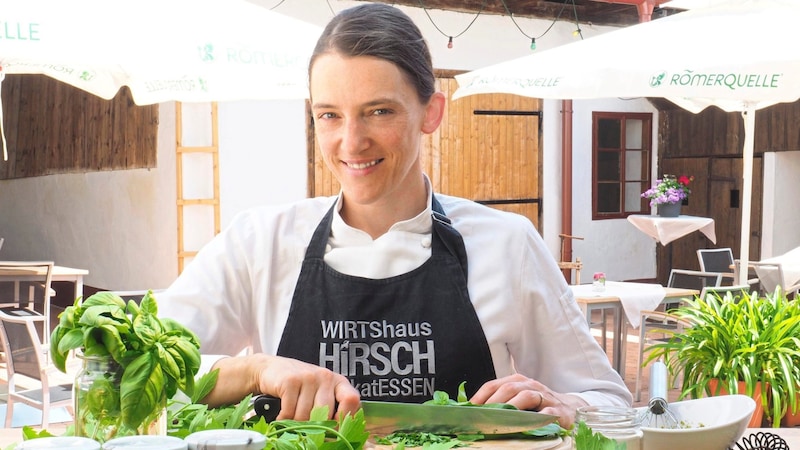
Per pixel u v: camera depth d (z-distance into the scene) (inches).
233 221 78.5
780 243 536.1
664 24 229.0
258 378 62.1
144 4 189.5
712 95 205.0
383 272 72.4
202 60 190.2
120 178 454.3
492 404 62.6
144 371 45.1
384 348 71.5
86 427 45.6
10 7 168.9
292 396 59.8
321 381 60.3
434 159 469.4
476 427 59.4
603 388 75.5
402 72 65.7
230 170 408.5
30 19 168.6
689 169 564.7
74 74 226.2
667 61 212.8
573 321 76.6
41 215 553.3
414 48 66.6
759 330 184.4
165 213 418.9
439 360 71.4
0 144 599.2
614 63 222.1
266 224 76.6
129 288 451.8
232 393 62.5
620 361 297.1
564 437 61.1
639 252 553.9
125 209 451.8
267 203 415.5
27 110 566.3
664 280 565.3
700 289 329.4
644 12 462.9
